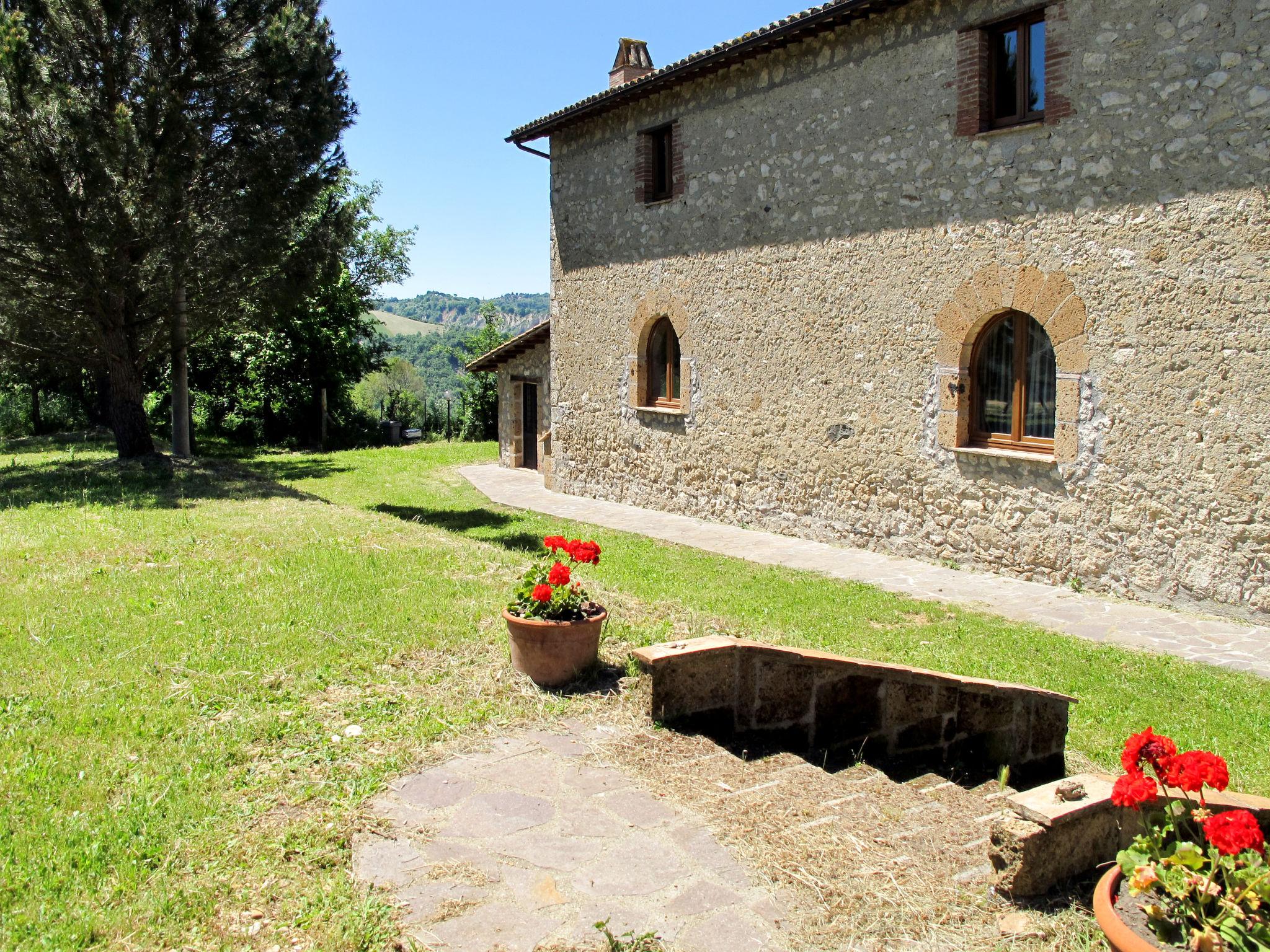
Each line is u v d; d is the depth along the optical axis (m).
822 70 9.58
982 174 8.18
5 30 10.50
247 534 8.05
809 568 8.78
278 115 12.09
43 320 12.47
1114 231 7.29
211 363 23.52
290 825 3.09
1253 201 6.52
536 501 13.62
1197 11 6.73
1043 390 8.11
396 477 16.42
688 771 3.62
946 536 8.82
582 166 13.34
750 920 2.56
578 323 13.77
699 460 11.70
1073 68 7.45
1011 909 2.62
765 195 10.38
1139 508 7.32
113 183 11.01
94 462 13.88
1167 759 2.38
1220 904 2.08
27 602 5.71
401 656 4.89
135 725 3.88
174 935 2.49
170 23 11.55
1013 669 5.79
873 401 9.37
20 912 2.56
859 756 4.70
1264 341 6.54
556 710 4.22
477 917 2.56
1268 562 6.64
